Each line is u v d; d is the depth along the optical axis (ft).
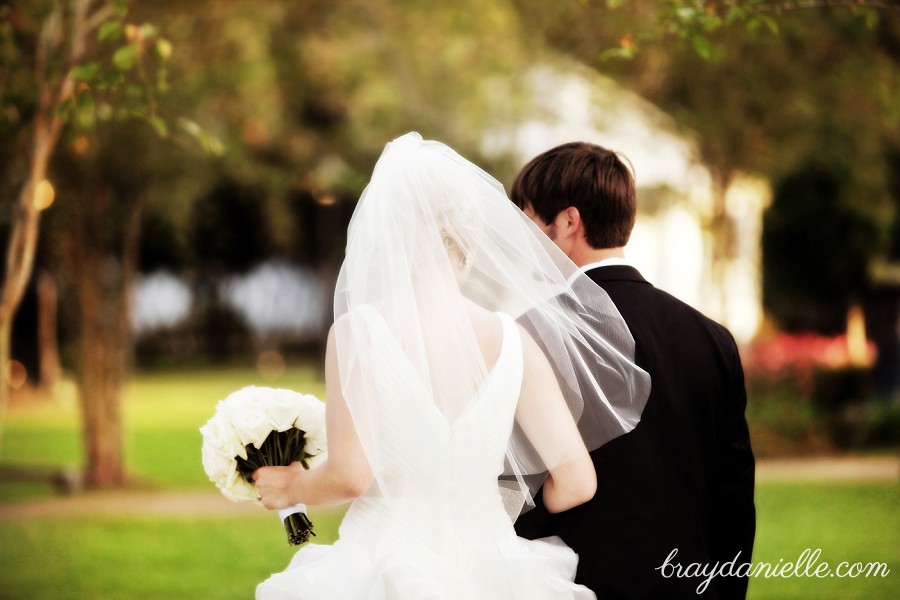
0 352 31.99
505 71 69.92
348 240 15.35
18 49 34.27
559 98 74.43
